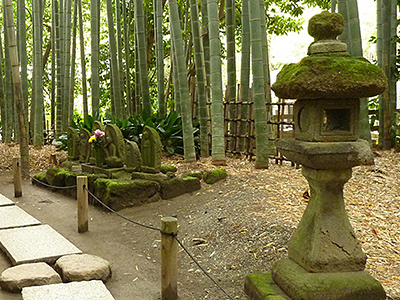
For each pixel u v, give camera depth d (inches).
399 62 402.0
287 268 142.6
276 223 198.5
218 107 323.6
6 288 157.6
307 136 136.8
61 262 173.9
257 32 298.7
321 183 139.1
